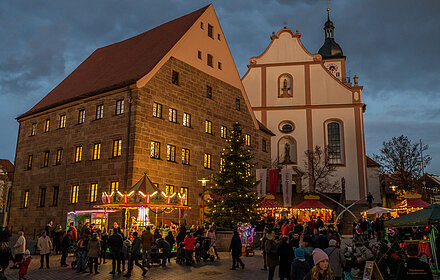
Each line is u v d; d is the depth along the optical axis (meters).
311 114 57.22
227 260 20.22
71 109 31.73
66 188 30.11
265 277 14.70
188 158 31.38
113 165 27.23
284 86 59.16
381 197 55.22
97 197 27.67
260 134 41.97
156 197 21.45
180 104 31.14
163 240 17.95
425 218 14.89
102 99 29.42
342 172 54.41
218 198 28.16
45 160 33.19
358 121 55.59
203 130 33.28
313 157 53.25
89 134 29.58
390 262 12.48
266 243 12.66
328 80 57.94
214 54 36.19
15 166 36.03
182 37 32.38
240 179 27.19
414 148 52.47
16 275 15.06
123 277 14.70
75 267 17.25
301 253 8.78
